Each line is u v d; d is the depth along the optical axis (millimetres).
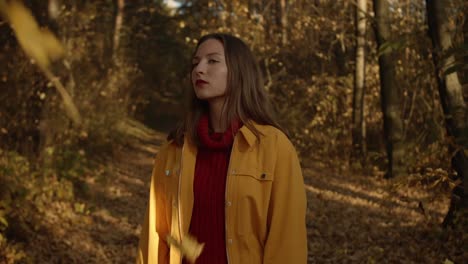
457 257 4484
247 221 1562
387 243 5602
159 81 24172
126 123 15070
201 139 1647
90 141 10562
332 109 13133
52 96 6676
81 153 7922
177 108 25109
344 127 12703
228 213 1563
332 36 14234
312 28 13992
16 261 4723
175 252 1614
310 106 13570
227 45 1694
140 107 19016
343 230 6340
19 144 6715
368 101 13023
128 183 9680
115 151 12367
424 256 4898
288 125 13172
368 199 8266
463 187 3551
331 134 12453
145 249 1752
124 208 7598
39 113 6820
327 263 5207
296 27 14148
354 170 11328
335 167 11766
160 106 25141
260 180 1590
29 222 5570
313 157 12742
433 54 5172
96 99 10758
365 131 12633
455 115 4637
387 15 9141
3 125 6223
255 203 1565
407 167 8422
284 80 14039
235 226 1563
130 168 11523
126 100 14242
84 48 9156
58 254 5211
